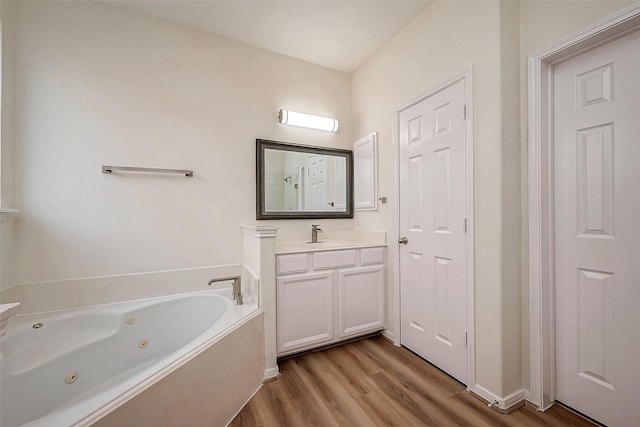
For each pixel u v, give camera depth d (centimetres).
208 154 218
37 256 169
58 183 174
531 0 148
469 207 160
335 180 270
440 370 182
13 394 121
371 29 217
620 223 125
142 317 180
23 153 165
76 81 179
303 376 178
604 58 129
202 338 135
